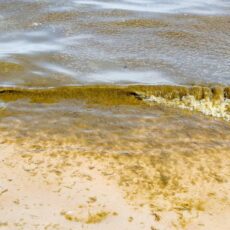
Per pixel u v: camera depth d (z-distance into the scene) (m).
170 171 6.38
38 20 13.29
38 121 7.61
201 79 9.20
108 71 9.57
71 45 11.13
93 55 10.47
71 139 7.11
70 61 10.05
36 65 9.71
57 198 5.73
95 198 5.77
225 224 5.46
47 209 5.52
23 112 7.89
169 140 7.22
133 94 8.60
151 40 11.77
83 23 13.10
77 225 5.30
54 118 7.75
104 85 8.70
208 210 5.67
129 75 9.36
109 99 8.53
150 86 8.66
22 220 5.32
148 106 8.36
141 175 6.26
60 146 6.88
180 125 7.73
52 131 7.31
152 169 6.41
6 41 11.36
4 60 9.78
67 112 7.98
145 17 13.98
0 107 7.99
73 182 6.04
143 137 7.28
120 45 11.29
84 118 7.80
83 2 15.81
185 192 5.97
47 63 9.87
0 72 9.25
